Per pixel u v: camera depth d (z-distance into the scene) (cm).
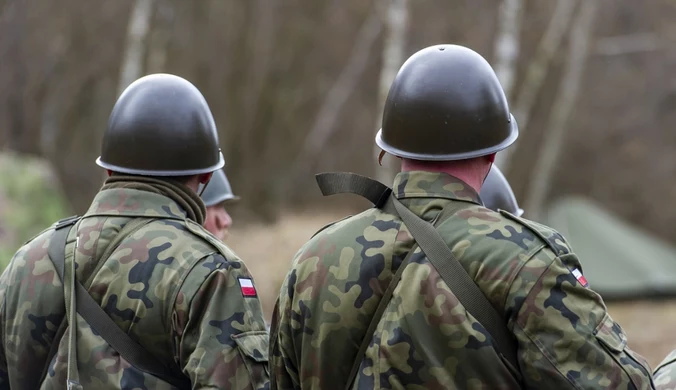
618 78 6109
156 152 664
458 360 496
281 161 6016
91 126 5072
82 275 635
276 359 581
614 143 6200
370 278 528
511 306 493
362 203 6094
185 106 679
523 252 500
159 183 665
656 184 6178
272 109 5444
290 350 564
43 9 4941
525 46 4869
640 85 6091
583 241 3425
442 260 510
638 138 6194
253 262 3759
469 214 522
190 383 633
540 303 489
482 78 547
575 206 3691
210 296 615
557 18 4006
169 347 620
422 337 503
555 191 6225
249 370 609
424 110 539
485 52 5191
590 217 3591
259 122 5200
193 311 609
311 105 6162
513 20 3088
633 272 3178
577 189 6259
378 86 6312
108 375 613
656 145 6206
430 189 538
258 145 5216
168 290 616
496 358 494
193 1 4869
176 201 668
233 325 613
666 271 3219
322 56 6153
